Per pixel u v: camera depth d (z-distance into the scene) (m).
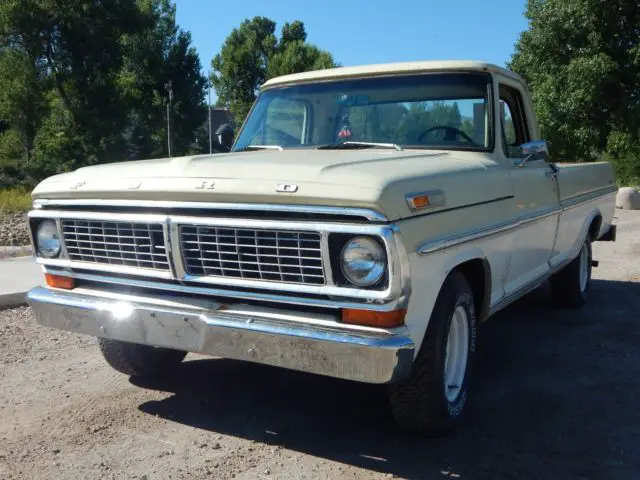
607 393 4.38
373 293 2.86
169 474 3.23
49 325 3.75
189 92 58.81
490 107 4.32
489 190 3.88
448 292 3.42
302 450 3.53
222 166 3.29
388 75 4.59
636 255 10.17
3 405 4.07
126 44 51.00
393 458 3.44
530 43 23.48
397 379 2.89
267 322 3.08
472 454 3.48
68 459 3.38
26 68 39.97
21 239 12.59
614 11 21.55
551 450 3.53
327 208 2.90
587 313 6.55
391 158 3.55
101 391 4.34
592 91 21.53
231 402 4.19
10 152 42.28
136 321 3.41
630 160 24.50
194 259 3.26
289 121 4.83
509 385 4.53
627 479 3.23
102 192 3.46
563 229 5.58
